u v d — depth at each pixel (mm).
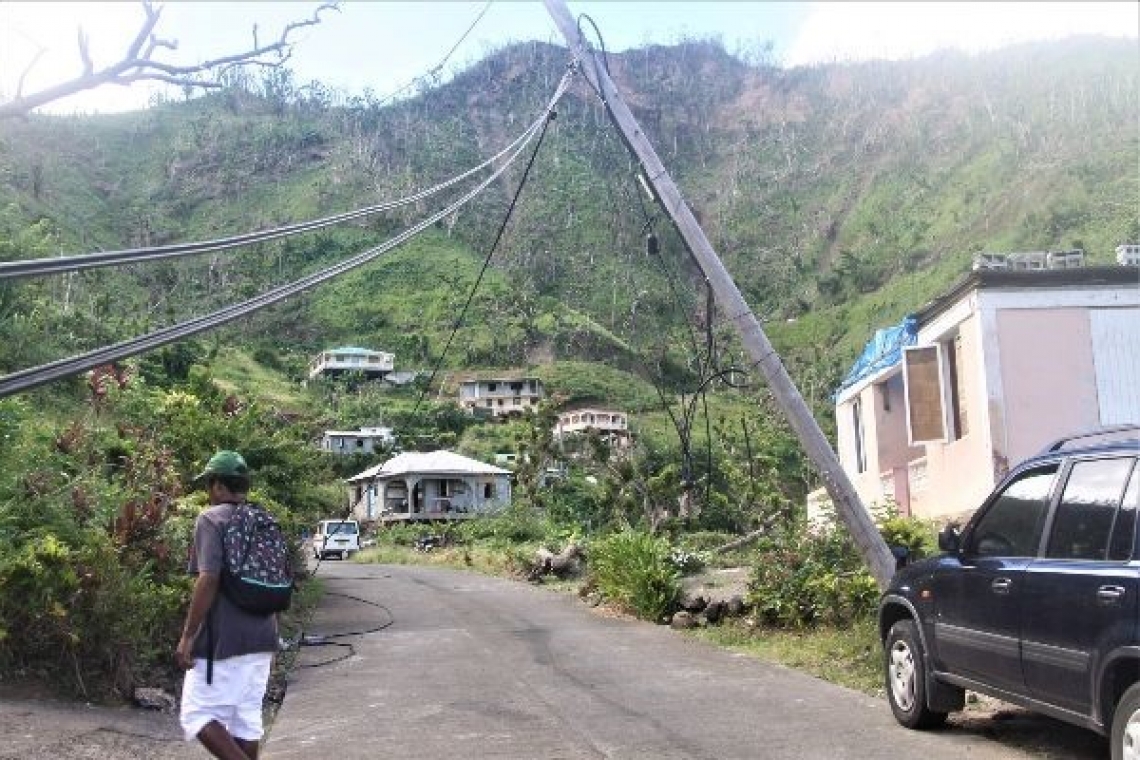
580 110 153375
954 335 16359
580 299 108188
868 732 7434
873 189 158000
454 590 19625
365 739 7504
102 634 7859
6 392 3229
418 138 136000
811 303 125938
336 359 82875
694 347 14281
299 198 112938
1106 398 14609
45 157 112062
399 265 103438
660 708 8383
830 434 54656
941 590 7102
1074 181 110250
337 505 18359
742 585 13852
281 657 11289
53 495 8750
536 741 7328
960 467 15734
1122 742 5316
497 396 81125
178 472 12344
